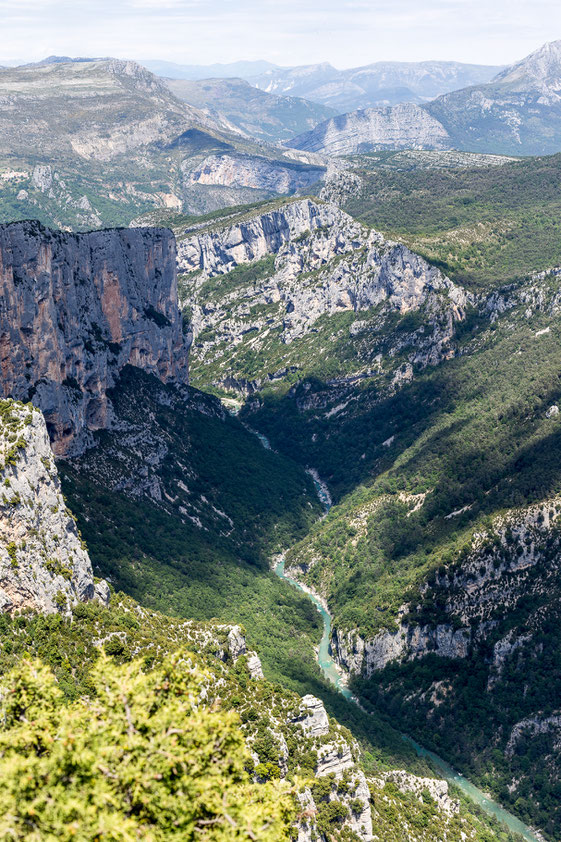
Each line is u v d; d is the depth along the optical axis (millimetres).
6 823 55750
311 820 118500
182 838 59156
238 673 143750
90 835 55812
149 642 130750
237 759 68062
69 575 128375
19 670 72438
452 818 157625
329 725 139625
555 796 178875
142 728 64750
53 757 60406
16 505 122750
